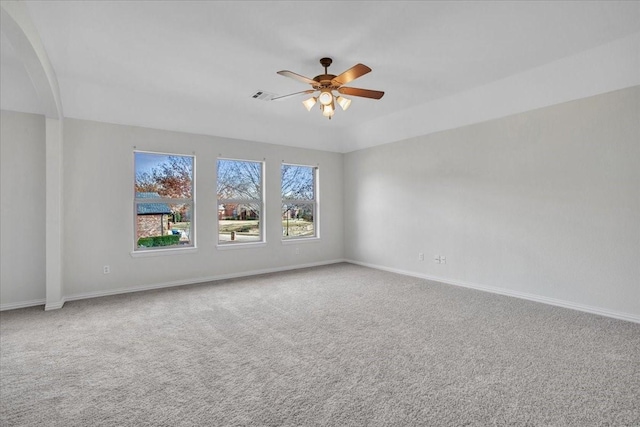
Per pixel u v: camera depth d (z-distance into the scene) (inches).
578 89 140.6
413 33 116.6
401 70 147.9
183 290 183.8
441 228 201.6
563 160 148.1
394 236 233.1
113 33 114.4
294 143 247.0
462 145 189.5
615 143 132.9
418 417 71.0
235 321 132.5
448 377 87.7
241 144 223.3
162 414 72.7
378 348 106.2
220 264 213.8
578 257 144.2
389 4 99.7
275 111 206.2
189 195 206.1
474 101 174.6
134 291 182.2
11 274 152.7
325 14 104.7
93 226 172.4
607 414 71.6
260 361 97.8
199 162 205.8
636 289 128.6
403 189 225.9
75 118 167.9
